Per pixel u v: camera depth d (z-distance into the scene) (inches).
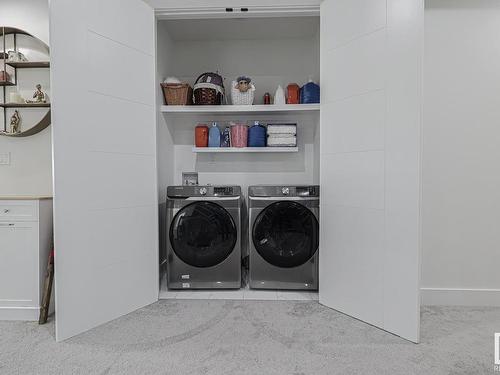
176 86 96.0
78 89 67.4
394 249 67.4
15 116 93.8
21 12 93.9
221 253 89.9
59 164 64.5
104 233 73.1
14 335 67.1
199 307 81.7
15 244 74.4
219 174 117.0
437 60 83.9
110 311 74.2
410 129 64.2
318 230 89.1
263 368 55.1
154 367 55.4
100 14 71.5
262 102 116.4
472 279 84.7
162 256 100.0
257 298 87.3
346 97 76.8
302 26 106.8
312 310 80.2
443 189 84.8
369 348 61.7
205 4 85.1
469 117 83.9
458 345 62.9
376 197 70.7
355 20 74.1
